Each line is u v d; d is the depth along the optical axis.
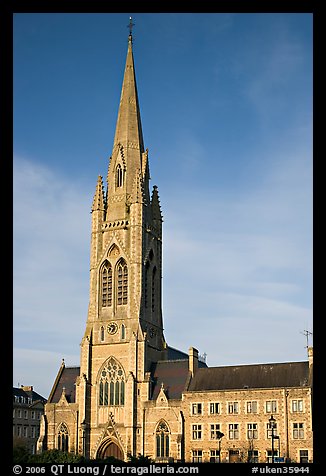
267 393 121.38
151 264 149.25
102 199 152.12
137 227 145.38
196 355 135.62
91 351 142.50
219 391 125.75
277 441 117.88
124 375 137.12
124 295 143.25
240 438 121.50
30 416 178.75
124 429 132.88
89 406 139.12
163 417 129.62
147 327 142.62
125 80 163.25
